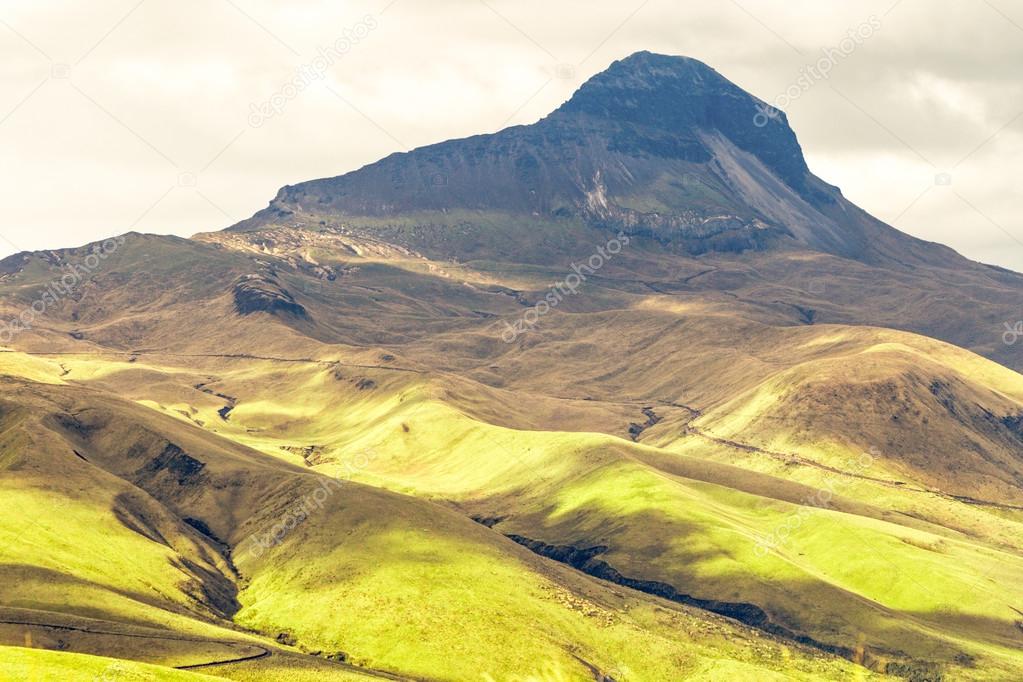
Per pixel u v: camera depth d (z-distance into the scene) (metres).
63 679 161.75
